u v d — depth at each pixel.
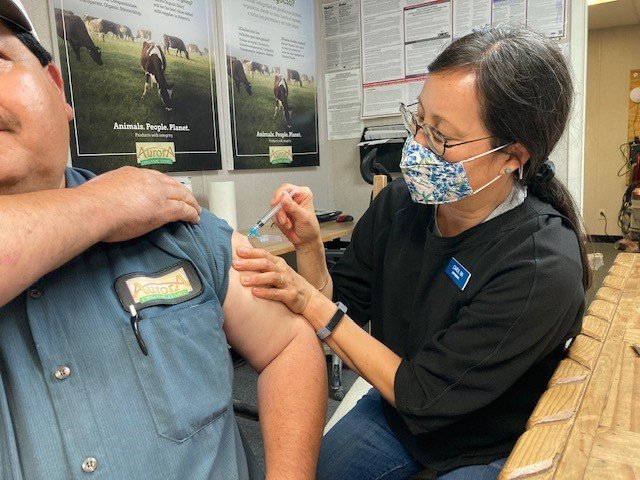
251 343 0.87
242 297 0.84
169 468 0.61
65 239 0.54
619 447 0.55
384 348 0.96
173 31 2.03
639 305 1.10
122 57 1.85
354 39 2.80
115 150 1.87
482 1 2.39
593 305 1.11
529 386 0.97
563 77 0.89
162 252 0.71
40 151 0.62
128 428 0.60
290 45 2.67
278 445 0.77
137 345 0.63
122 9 1.83
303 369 0.86
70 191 0.59
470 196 0.96
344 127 2.95
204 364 0.69
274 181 2.67
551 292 0.83
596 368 0.78
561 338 0.89
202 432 0.66
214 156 2.29
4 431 0.55
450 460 0.99
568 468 0.52
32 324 0.58
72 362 0.59
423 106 0.94
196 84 2.16
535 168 0.96
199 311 0.70
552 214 0.94
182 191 0.75
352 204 3.02
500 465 0.96
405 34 2.64
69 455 0.56
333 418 1.31
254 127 2.49
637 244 5.02
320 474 1.08
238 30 2.35
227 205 2.09
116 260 0.67
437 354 0.89
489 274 0.89
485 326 0.85
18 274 0.50
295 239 1.13
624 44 6.01
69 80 1.70
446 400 0.86
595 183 6.43
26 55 0.63
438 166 0.94
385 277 1.12
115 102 1.85
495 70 0.84
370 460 1.09
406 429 1.08
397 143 2.71
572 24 2.20
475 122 0.88
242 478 0.74
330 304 0.96
